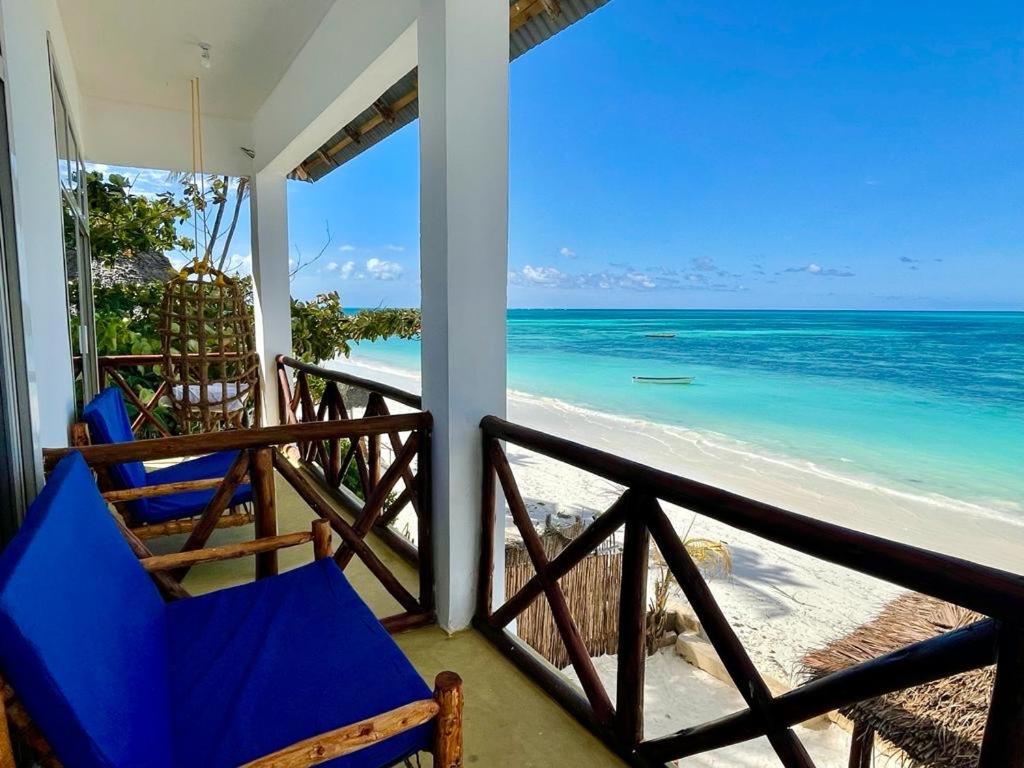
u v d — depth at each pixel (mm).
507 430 1926
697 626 4012
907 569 904
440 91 1892
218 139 4566
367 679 1187
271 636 1339
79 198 3441
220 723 1070
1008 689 794
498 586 2160
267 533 2000
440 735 1062
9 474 1256
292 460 4492
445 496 2061
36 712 727
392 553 2801
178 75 3729
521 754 1536
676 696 3467
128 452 1700
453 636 2092
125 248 6141
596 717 1600
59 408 2094
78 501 1191
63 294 2352
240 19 3006
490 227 2010
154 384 5359
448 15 1842
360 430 2020
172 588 1834
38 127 1957
